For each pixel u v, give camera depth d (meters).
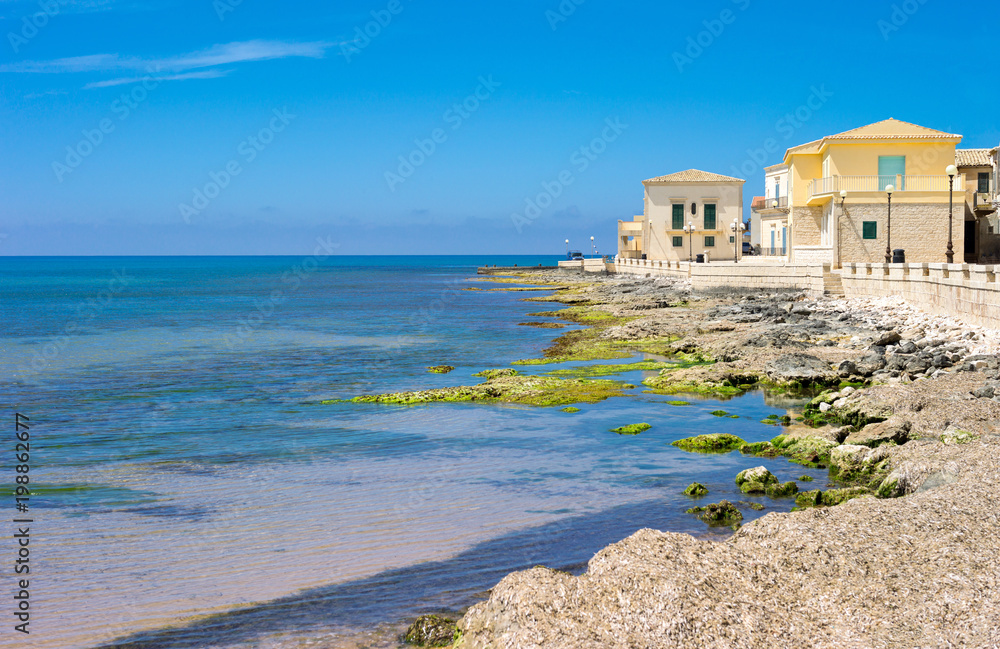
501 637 7.50
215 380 27.66
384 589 9.99
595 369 27.72
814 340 30.84
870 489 12.99
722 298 50.09
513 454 16.73
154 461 16.53
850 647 7.19
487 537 11.78
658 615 7.47
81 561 10.99
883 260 47.56
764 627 7.46
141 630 9.00
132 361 33.03
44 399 24.19
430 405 22.22
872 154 50.47
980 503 9.82
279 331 44.72
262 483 14.80
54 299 80.56
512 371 27.25
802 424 18.78
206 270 192.88
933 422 15.90
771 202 65.88
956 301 30.67
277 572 10.56
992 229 53.31
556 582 7.99
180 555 11.19
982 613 7.45
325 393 24.75
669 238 79.50
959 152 55.81
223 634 8.88
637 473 15.11
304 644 8.61
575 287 82.44
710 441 16.94
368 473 15.42
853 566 8.34
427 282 114.50
